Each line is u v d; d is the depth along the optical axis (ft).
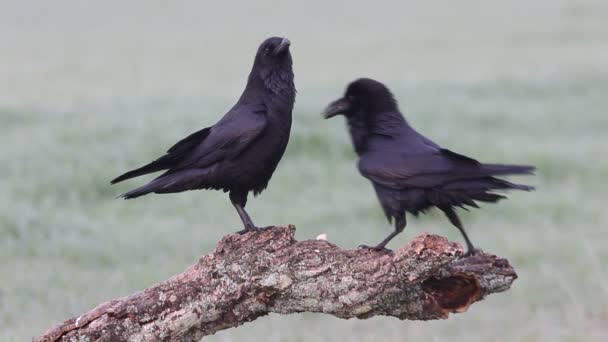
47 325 35.63
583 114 92.63
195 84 116.57
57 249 46.26
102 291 40.83
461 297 21.49
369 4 247.09
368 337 37.17
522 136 82.33
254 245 21.54
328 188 61.52
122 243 47.96
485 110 90.58
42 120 78.07
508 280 21.68
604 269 46.26
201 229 52.03
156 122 73.77
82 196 57.31
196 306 21.67
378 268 20.68
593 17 192.75
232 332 37.09
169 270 44.19
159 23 215.51
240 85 114.73
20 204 52.21
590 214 58.54
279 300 21.76
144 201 57.21
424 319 21.77
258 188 28.12
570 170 70.13
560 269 46.93
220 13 234.79
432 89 104.22
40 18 224.94
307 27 200.23
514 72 119.85
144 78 124.57
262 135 27.32
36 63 142.82
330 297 21.29
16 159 61.93
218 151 26.78
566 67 123.34
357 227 53.31
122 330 21.61
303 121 75.00
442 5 237.86
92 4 253.03
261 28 200.23
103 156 63.41
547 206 59.72
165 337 21.77
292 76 28.02
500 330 39.42
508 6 226.38
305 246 21.50
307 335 37.22
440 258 19.89
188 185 27.02
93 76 126.62
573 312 40.81
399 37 174.19
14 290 39.99
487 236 53.01
